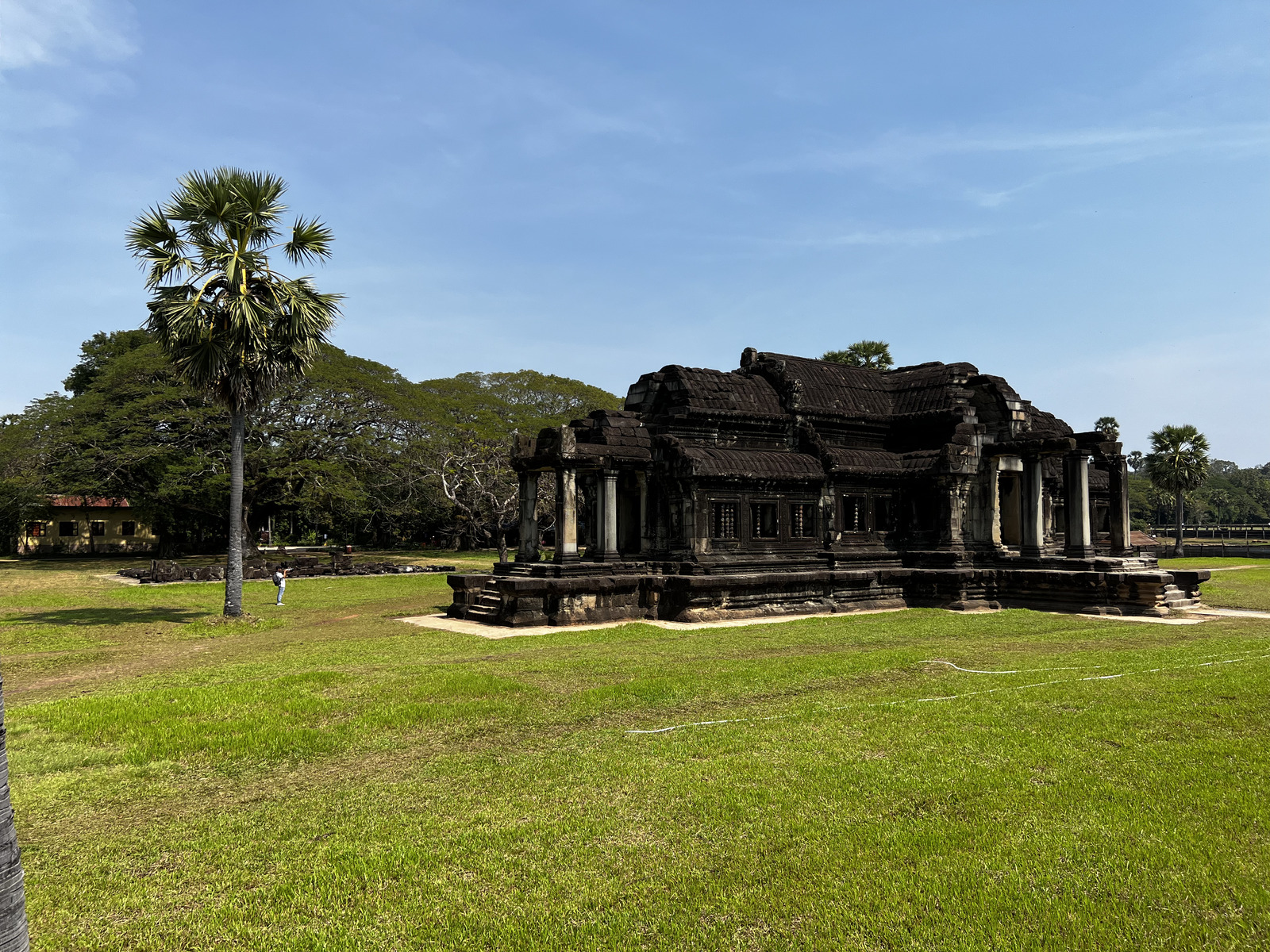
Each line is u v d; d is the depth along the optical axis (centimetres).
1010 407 2689
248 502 4562
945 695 1164
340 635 2070
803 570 2509
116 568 4531
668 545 2466
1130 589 2353
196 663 1638
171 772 884
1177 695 1101
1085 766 820
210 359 2238
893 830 680
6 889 360
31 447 4500
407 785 826
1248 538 8350
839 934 527
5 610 2634
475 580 2431
